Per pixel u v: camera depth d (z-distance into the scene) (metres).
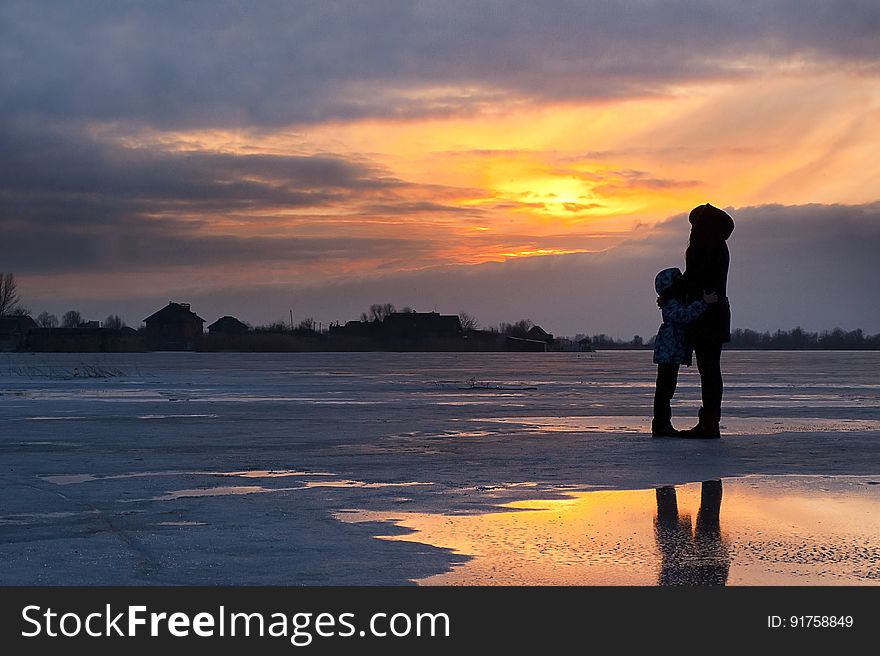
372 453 12.96
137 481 10.39
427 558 6.80
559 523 8.03
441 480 10.48
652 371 59.22
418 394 29.25
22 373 49.19
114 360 100.38
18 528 7.84
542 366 76.00
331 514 8.45
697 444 14.05
